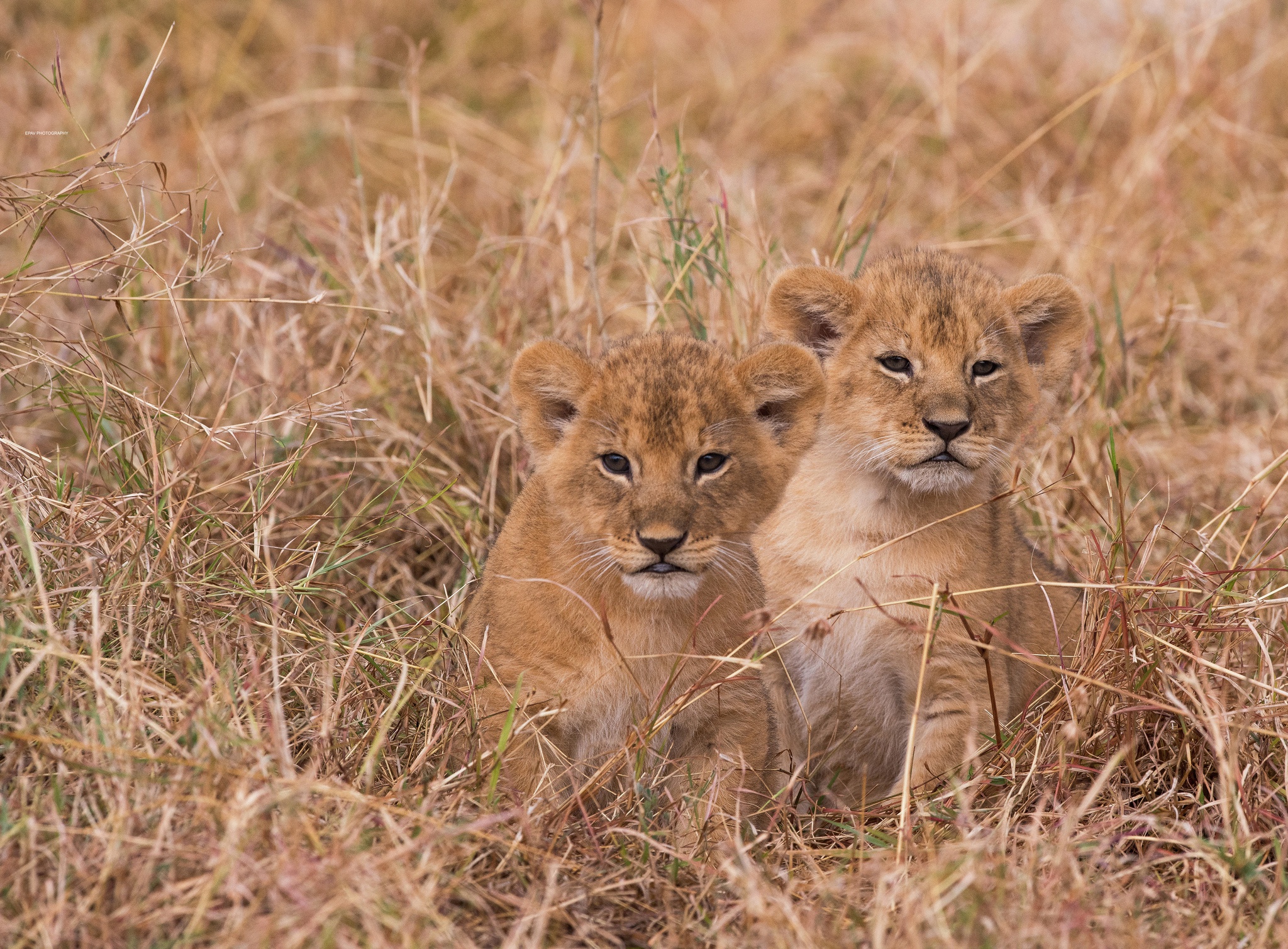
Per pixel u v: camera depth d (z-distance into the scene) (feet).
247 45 70.74
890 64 72.74
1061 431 42.45
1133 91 65.46
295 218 53.36
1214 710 28.66
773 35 77.82
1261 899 25.34
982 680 32.96
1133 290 50.11
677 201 43.86
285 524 36.94
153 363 41.81
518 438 40.60
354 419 39.47
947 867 24.54
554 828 26.81
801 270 33.96
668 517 28.91
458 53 71.77
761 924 23.58
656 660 30.22
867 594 31.73
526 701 29.73
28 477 30.37
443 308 46.21
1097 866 26.81
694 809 28.63
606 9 75.46
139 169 54.19
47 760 24.68
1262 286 53.93
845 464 33.65
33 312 35.04
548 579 29.43
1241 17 67.82
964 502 33.17
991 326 33.40
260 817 23.66
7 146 54.34
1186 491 43.24
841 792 35.55
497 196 57.21
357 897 21.81
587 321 43.75
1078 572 38.50
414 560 38.34
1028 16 72.38
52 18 67.36
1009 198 63.16
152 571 28.60
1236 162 61.52
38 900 22.18
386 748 28.43
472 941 23.11
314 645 30.58
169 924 22.24
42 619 27.25
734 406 30.58
